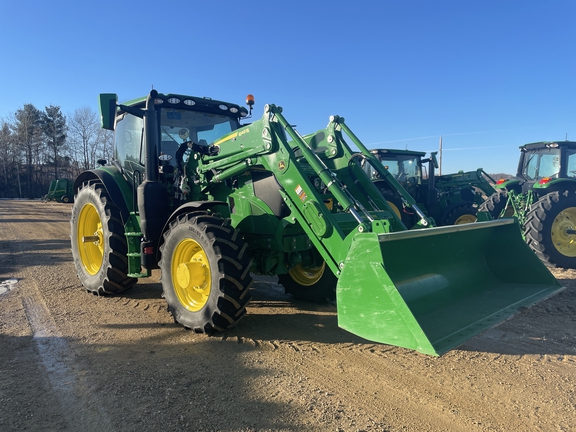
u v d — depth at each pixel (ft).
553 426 7.40
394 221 12.84
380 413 7.84
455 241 12.32
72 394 8.63
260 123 12.40
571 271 20.93
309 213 11.20
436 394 8.57
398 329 8.31
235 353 10.75
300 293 16.07
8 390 8.80
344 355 10.61
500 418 7.66
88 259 17.67
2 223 47.80
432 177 32.24
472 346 11.16
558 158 27.35
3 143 174.60
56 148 182.39
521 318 13.43
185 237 12.35
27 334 12.19
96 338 11.86
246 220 13.83
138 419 7.65
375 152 32.71
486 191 36.70
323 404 8.14
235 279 11.39
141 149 15.69
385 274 8.65
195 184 14.83
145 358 10.44
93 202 16.84
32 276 19.86
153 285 18.62
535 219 21.80
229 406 8.08
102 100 13.24
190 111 16.84
